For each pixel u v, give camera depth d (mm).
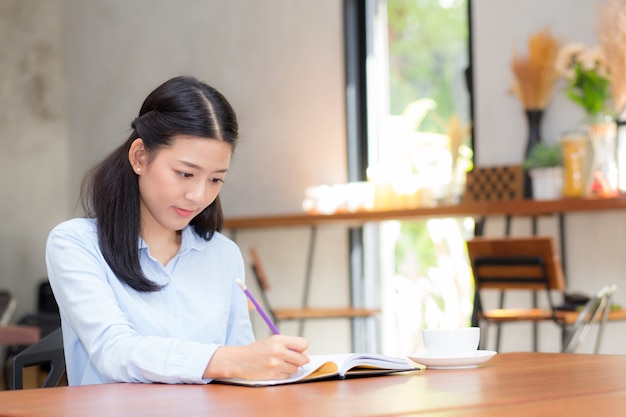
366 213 5152
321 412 1122
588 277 4836
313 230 6102
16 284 7605
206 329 1972
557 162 4641
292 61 6285
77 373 1893
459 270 5508
